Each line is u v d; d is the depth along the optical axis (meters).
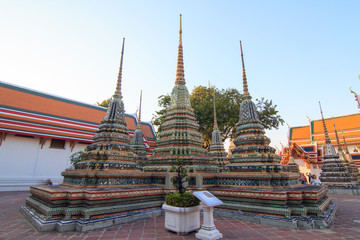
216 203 6.12
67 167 25.23
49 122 25.09
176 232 6.30
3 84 24.55
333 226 7.55
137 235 6.13
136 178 9.66
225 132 34.16
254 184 9.24
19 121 22.91
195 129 12.70
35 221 7.00
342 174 20.42
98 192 7.08
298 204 7.62
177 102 12.84
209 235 5.73
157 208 9.07
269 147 10.04
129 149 10.02
